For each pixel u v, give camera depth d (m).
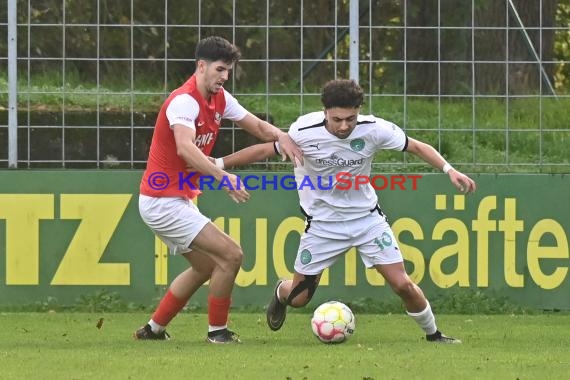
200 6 31.20
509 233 31.05
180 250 23.47
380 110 31.56
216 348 22.67
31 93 31.12
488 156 31.33
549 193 31.05
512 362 20.81
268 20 31.16
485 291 31.08
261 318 29.50
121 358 21.05
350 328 23.73
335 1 31.11
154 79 31.81
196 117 22.70
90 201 30.91
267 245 31.03
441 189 31.05
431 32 32.12
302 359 20.94
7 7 31.36
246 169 31.36
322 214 23.91
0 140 31.20
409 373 19.25
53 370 19.55
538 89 32.84
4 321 28.48
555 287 31.05
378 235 23.66
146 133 31.19
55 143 31.05
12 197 30.78
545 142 31.53
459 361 20.84
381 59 32.22
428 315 23.91
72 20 32.44
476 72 32.50
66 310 30.80
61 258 30.88
